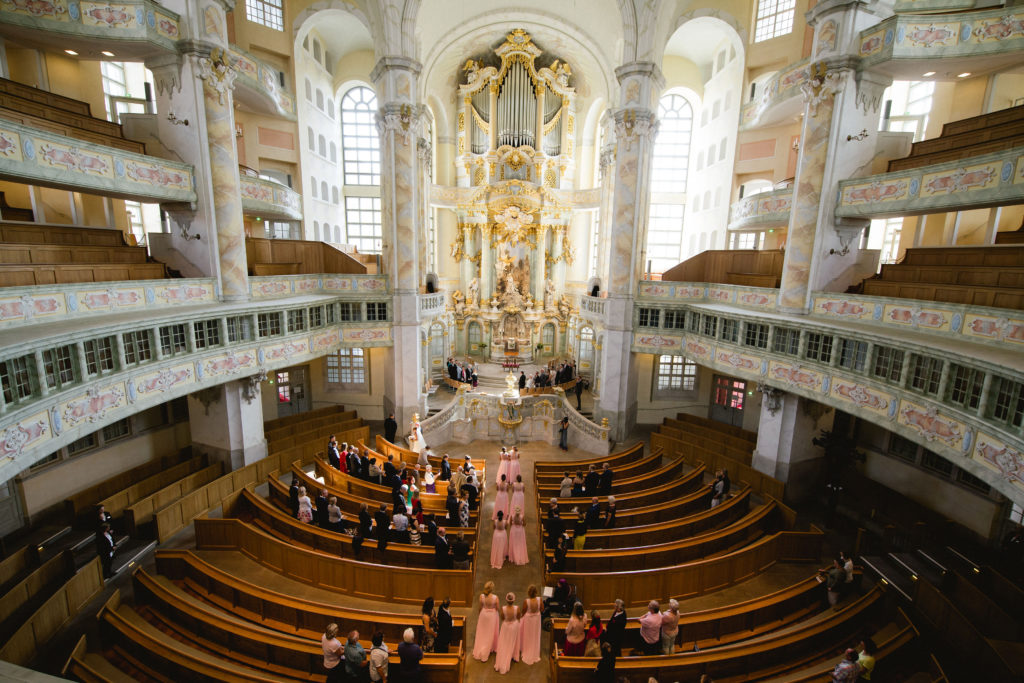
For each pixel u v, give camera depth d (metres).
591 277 30.08
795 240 15.79
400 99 20.39
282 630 9.66
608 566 11.62
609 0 22.98
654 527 12.59
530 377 29.05
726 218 23.72
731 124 23.22
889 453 16.05
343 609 9.28
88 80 16.72
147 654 8.21
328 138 26.81
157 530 12.50
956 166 11.80
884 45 13.62
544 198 30.48
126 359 11.49
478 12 25.28
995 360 8.52
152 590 9.54
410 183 20.95
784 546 12.44
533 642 9.34
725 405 23.02
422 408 22.98
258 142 22.56
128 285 12.88
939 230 16.95
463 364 30.23
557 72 29.22
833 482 14.53
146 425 16.45
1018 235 13.62
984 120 13.28
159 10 14.12
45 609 9.07
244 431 16.28
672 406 23.89
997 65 13.92
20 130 10.73
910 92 19.02
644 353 22.02
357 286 21.17
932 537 12.79
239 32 21.05
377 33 20.39
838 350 12.91
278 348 17.06
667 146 27.52
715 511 13.55
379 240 29.36
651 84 19.97
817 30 14.97
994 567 11.41
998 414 8.48
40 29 13.18
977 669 8.68
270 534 12.87
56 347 9.29
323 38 25.72
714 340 18.30
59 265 12.11
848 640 9.56
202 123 15.12
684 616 9.45
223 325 14.68
